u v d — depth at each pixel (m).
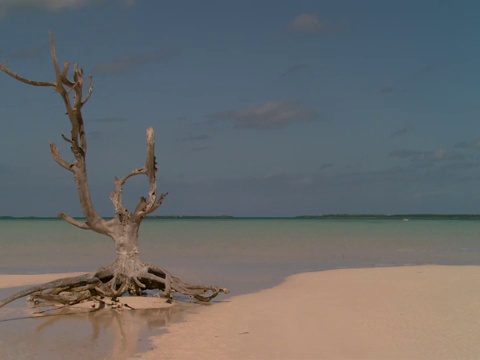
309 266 22.73
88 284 13.57
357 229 71.44
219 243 38.41
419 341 9.71
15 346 9.68
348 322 11.32
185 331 10.75
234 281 18.14
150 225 99.50
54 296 13.13
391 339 9.88
